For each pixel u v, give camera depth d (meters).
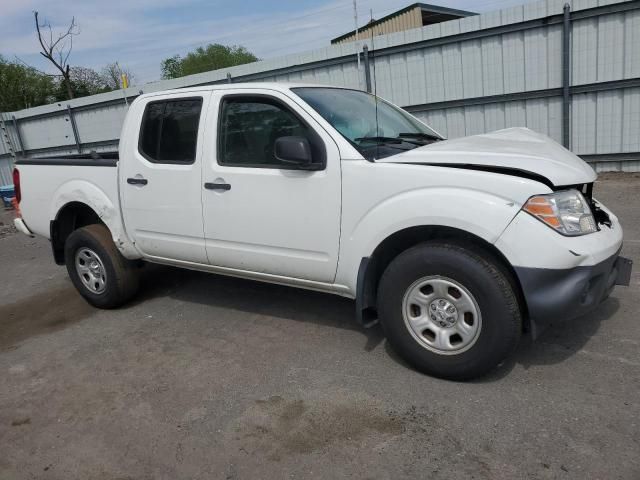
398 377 3.44
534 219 2.95
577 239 3.00
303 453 2.80
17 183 5.50
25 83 31.42
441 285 3.20
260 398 3.35
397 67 11.06
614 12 8.80
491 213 3.00
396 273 3.33
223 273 4.36
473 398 3.13
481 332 3.12
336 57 11.73
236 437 2.98
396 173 3.29
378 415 3.05
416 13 14.77
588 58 9.22
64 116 16.75
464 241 3.21
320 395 3.31
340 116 3.83
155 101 4.43
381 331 4.14
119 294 5.00
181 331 4.50
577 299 2.99
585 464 2.52
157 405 3.39
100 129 16.22
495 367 3.24
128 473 2.79
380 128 4.02
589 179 3.24
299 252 3.76
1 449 3.10
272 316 4.62
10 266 7.53
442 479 2.52
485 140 3.71
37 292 6.09
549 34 9.41
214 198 4.06
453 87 10.59
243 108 3.95
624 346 3.55
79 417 3.35
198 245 4.28
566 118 9.60
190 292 5.41
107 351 4.25
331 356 3.80
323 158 3.57
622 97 9.13
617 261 3.45
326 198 3.55
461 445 2.74
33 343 4.59
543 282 2.96
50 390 3.72
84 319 5.02
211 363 3.88
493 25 9.82
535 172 3.05
